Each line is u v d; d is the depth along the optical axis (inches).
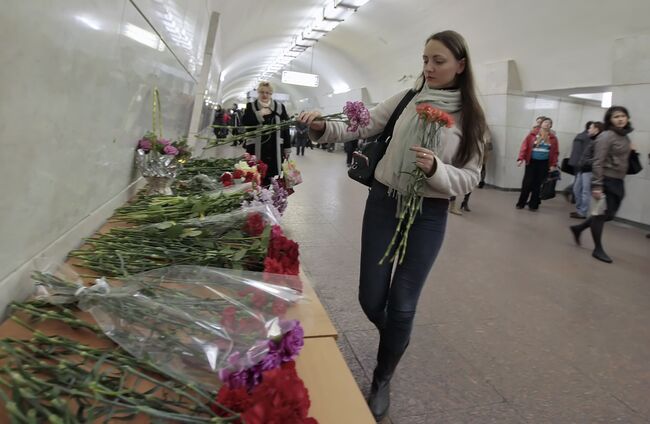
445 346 105.9
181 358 33.8
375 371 77.3
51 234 48.5
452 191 62.7
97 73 56.6
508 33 392.5
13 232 39.2
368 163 74.0
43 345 34.2
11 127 36.0
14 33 34.2
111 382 30.4
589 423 81.9
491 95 437.4
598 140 191.0
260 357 33.0
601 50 320.5
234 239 59.1
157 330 35.7
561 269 175.5
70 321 37.4
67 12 44.6
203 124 427.8
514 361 101.3
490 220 269.7
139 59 80.3
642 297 149.3
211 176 114.5
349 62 796.6
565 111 456.4
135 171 95.5
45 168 44.4
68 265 50.6
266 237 57.1
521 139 437.1
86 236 61.4
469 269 166.6
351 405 35.3
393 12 510.6
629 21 285.4
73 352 33.2
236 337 35.1
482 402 85.1
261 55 1011.9
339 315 116.7
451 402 84.4
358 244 186.7
